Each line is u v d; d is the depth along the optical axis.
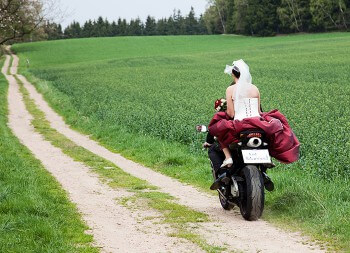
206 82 50.38
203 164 15.84
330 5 150.00
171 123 23.00
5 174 13.21
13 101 46.25
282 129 9.48
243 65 9.95
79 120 30.59
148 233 8.70
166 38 163.75
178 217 9.81
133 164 17.14
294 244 7.84
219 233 8.61
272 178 12.41
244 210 9.59
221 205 10.83
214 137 10.56
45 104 43.72
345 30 152.25
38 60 118.50
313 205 9.49
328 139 16.75
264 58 81.19
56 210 10.11
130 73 67.81
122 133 23.81
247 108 9.75
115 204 11.06
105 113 30.33
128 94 41.59
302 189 10.55
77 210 10.48
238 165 9.89
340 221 8.48
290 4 163.00
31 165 16.41
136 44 147.88
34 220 8.95
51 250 7.52
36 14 70.56
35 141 23.41
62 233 8.56
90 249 7.80
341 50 84.00
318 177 13.22
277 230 8.73
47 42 159.88
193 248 7.80
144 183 13.60
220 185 9.88
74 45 148.88
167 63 87.81
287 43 118.69
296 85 41.81
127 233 8.73
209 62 84.62
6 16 68.75
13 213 9.59
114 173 15.17
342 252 7.34
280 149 9.51
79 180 14.09
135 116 26.86
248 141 9.32
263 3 167.00
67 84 54.75
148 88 46.19
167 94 39.69
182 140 21.00
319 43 108.69
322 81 45.44
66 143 22.48
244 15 174.50
